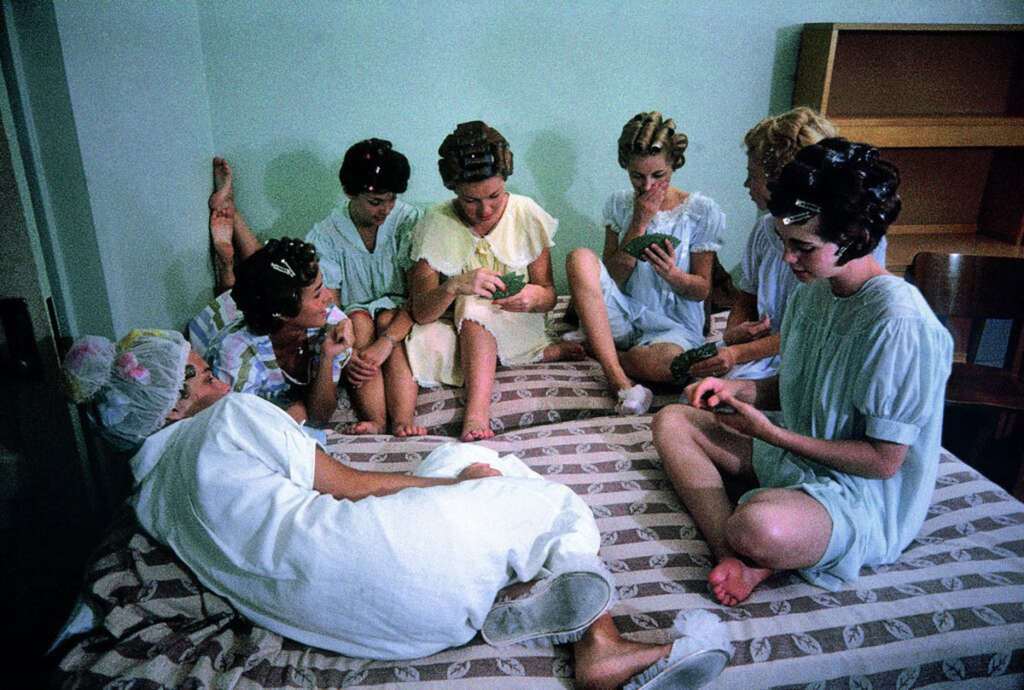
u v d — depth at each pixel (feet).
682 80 10.30
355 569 4.64
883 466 5.37
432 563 4.71
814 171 4.91
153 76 7.80
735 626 5.15
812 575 5.55
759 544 5.22
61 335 6.53
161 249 7.86
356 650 4.86
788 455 6.02
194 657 4.74
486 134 7.60
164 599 4.87
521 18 9.68
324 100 9.68
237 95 9.49
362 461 6.99
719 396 5.62
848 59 10.85
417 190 10.28
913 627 5.13
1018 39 11.01
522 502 5.19
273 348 7.21
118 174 6.89
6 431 5.73
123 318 6.88
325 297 6.93
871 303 5.30
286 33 9.32
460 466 5.98
